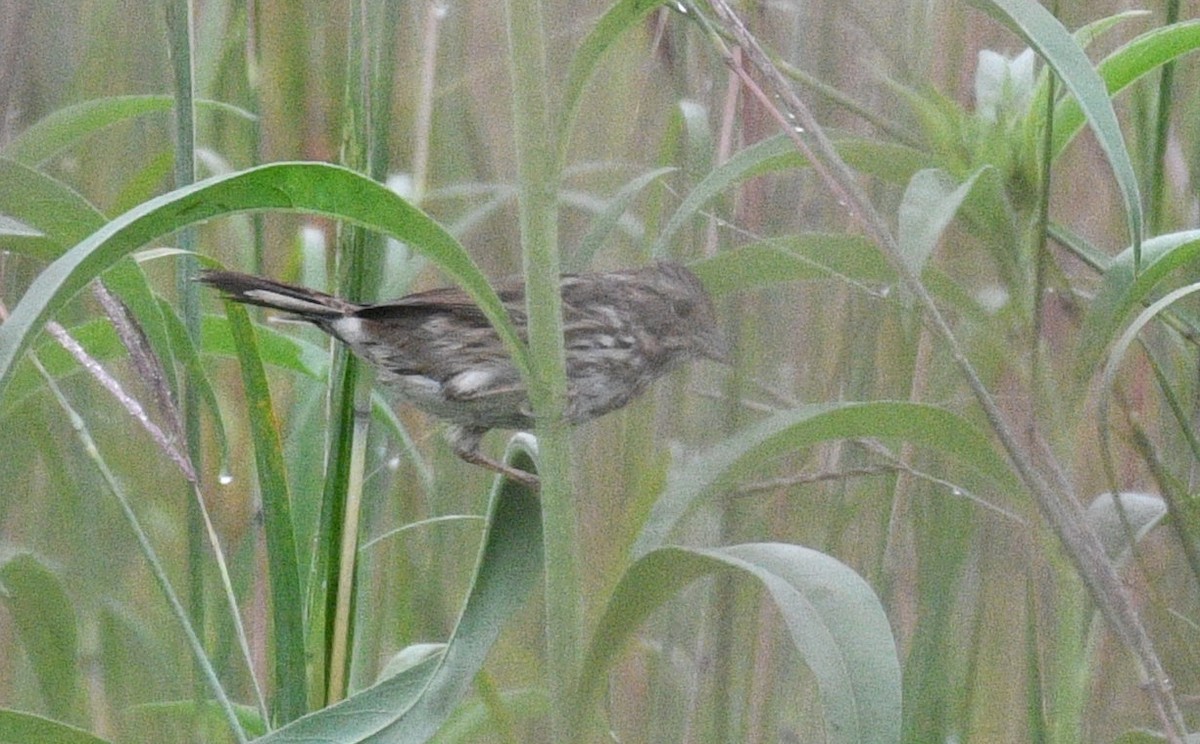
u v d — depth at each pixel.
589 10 9.39
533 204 4.36
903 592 7.31
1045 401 5.79
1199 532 5.98
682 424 8.39
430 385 7.09
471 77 8.90
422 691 4.74
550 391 4.39
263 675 7.10
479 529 8.53
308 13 8.60
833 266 6.19
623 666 8.04
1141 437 5.71
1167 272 5.33
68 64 8.72
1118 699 6.98
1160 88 6.37
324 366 6.41
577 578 4.46
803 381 7.91
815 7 7.78
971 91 7.85
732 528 7.26
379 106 5.28
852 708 3.56
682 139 8.11
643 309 7.58
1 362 3.22
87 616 7.71
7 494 7.73
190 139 5.66
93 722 7.55
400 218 3.91
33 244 5.10
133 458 8.52
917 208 5.55
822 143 4.55
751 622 7.21
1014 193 6.02
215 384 8.56
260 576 7.04
